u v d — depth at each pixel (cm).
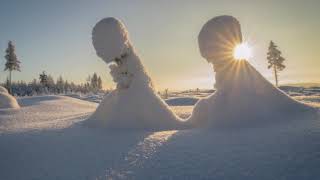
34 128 909
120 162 491
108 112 920
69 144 648
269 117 776
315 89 3816
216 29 872
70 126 933
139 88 920
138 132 779
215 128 761
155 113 889
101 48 874
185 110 1309
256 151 486
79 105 2216
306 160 428
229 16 882
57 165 505
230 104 820
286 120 748
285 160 435
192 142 584
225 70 879
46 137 738
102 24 869
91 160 516
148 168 453
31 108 1773
